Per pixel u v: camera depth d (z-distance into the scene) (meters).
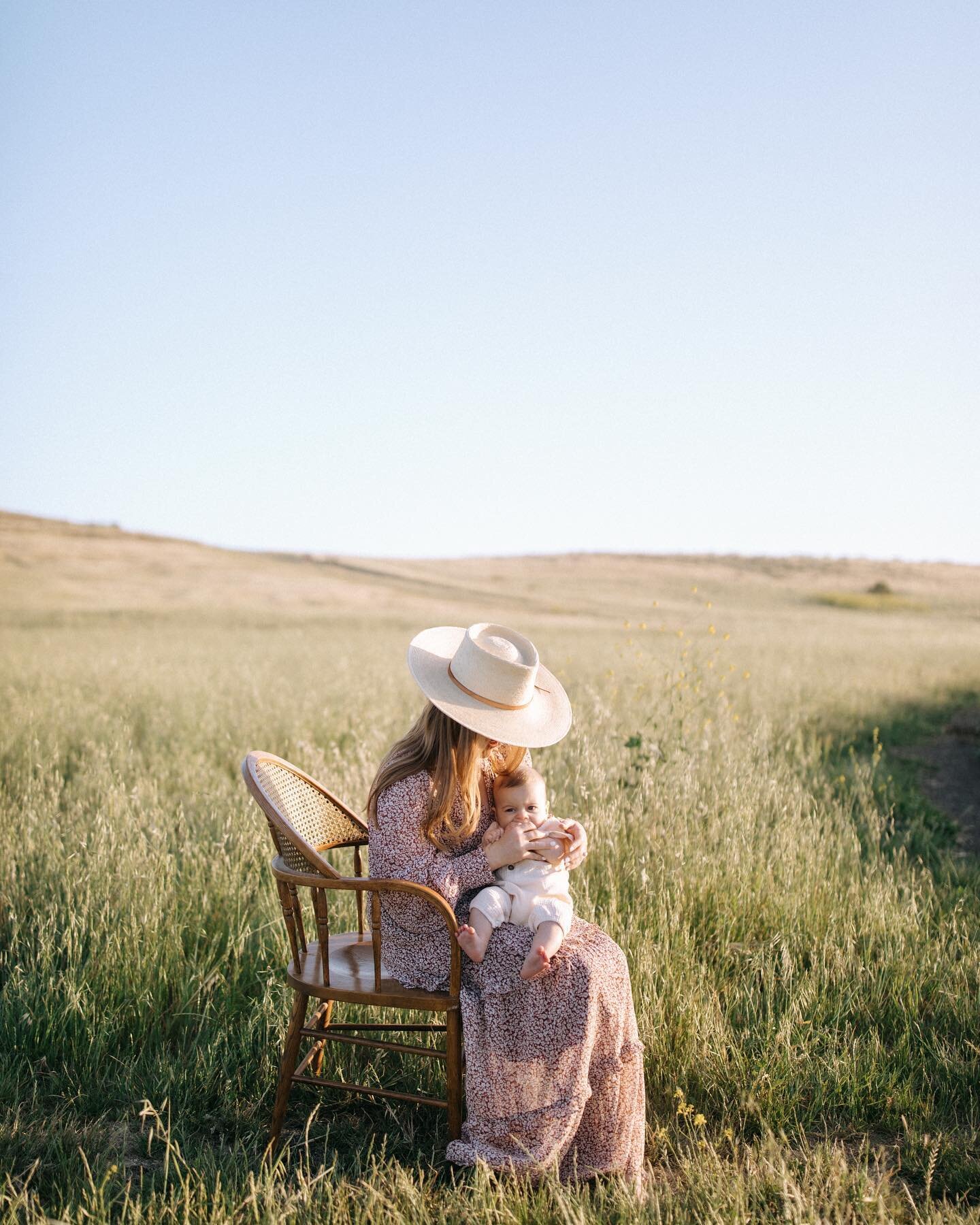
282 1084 3.31
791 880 5.27
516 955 3.14
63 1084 3.62
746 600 75.31
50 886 4.91
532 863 3.28
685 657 8.12
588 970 3.11
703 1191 2.92
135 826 5.68
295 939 3.38
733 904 5.03
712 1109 3.55
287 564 77.12
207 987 4.14
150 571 65.12
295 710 10.43
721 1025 3.88
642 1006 3.93
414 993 3.18
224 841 5.39
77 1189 3.01
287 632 28.31
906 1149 3.33
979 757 10.77
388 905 3.24
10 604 42.44
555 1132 3.06
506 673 3.28
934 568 104.12
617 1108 3.14
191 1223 2.80
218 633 28.44
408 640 26.14
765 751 7.62
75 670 14.15
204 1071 3.63
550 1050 3.09
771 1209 2.92
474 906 3.20
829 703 13.09
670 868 5.20
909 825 7.30
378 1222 2.79
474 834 3.35
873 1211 2.90
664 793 6.05
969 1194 3.09
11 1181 2.97
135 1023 3.96
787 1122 3.44
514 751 3.60
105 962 4.12
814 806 6.96
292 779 3.66
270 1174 2.95
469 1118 3.13
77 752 8.67
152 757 8.35
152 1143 3.32
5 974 4.33
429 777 3.25
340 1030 3.77
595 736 6.92
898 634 35.88
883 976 4.33
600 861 5.28
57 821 6.01
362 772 6.65
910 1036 3.94
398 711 10.47
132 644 21.78
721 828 5.88
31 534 76.81
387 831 3.21
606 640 24.27
